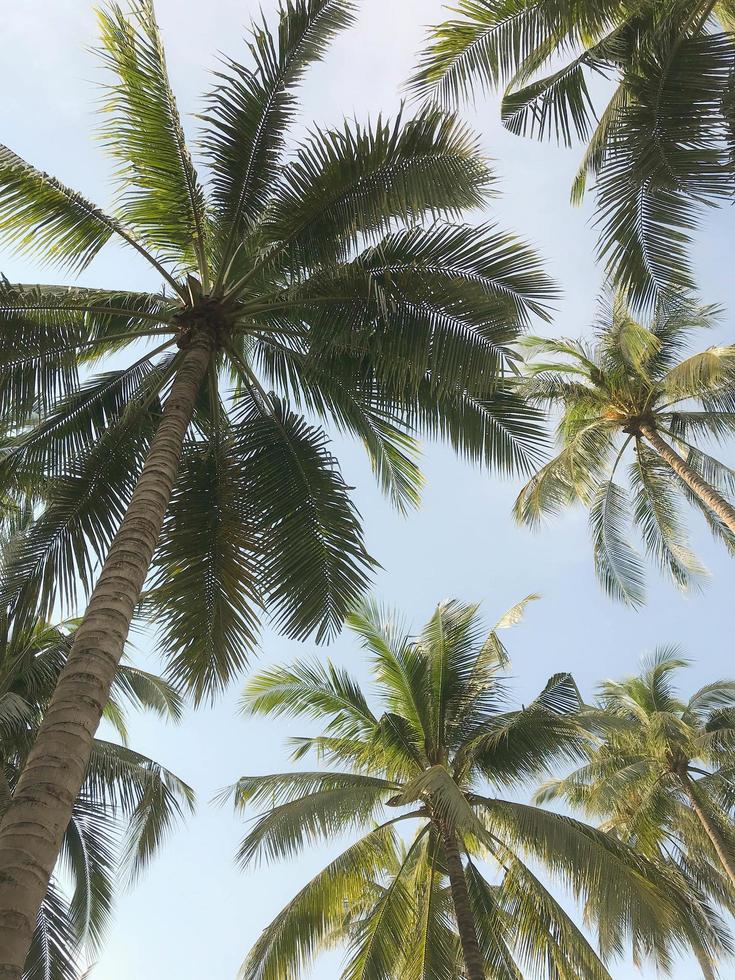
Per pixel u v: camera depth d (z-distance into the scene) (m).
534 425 9.02
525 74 10.54
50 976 14.16
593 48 9.95
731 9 10.57
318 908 13.01
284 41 8.41
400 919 13.43
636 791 21.52
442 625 15.86
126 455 9.02
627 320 18.39
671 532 20.03
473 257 7.95
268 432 9.40
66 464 9.08
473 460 9.10
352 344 8.06
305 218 8.51
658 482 19.97
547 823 13.00
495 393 9.00
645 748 21.45
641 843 20.31
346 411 9.63
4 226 8.47
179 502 8.83
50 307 8.19
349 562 8.94
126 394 9.44
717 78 8.68
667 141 8.80
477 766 14.52
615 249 9.69
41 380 8.48
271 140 8.64
